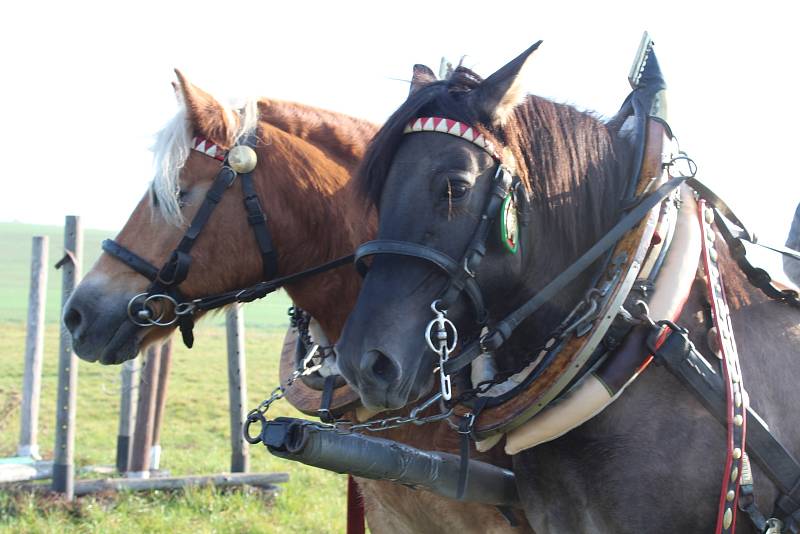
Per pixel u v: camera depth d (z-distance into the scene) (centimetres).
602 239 243
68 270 623
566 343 241
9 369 1521
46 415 1159
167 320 330
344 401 331
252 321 2670
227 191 328
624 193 254
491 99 236
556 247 248
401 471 259
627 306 241
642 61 275
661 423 236
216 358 1738
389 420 258
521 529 294
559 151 247
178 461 874
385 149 237
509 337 255
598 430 241
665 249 245
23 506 638
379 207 240
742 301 256
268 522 669
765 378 246
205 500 695
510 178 233
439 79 267
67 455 661
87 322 325
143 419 739
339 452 246
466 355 237
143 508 671
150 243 329
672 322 236
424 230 229
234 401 757
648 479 234
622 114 278
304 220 335
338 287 336
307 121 346
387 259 230
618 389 234
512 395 249
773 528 231
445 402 271
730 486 228
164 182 322
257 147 332
